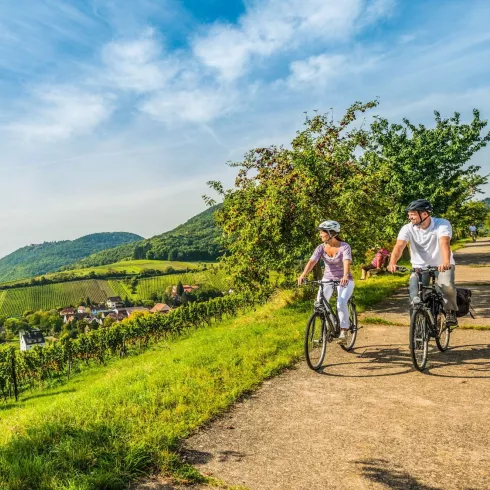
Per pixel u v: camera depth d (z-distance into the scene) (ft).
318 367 19.21
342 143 41.19
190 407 15.07
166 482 10.66
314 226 37.76
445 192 68.23
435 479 10.23
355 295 40.16
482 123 65.31
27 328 515.09
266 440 12.67
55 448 12.11
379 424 13.32
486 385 15.97
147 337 170.50
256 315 43.45
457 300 19.66
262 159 44.39
